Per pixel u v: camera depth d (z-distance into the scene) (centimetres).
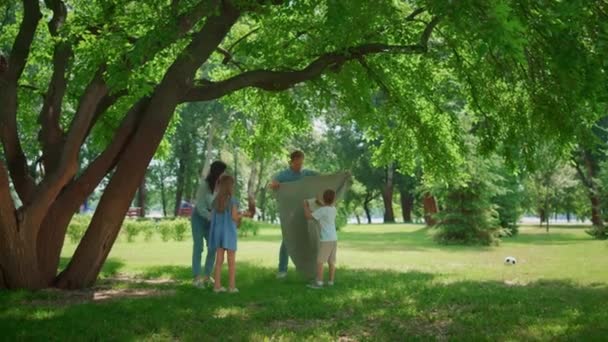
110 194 947
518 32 618
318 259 973
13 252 891
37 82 1442
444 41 1144
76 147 909
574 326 649
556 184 3619
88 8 1265
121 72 826
